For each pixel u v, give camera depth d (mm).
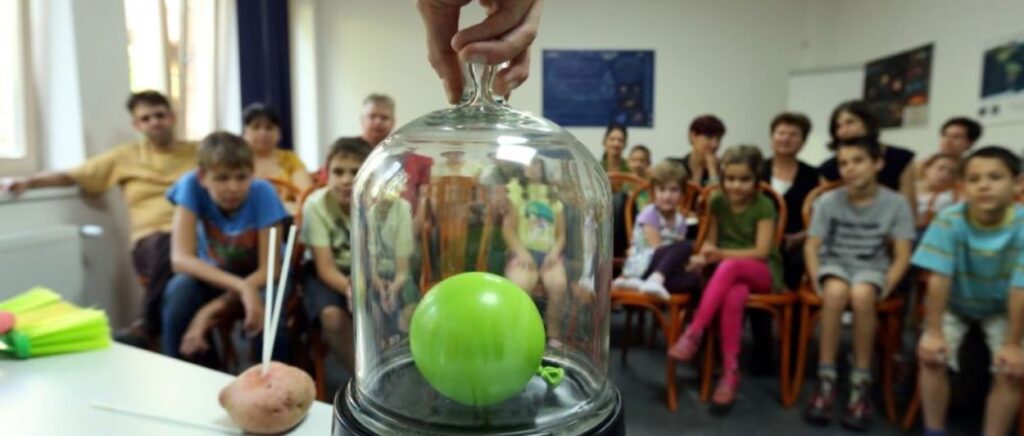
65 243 1627
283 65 3432
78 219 1797
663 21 3814
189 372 675
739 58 3854
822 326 1742
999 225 1453
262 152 2426
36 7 1768
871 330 1670
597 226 690
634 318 2744
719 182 2156
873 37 3387
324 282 1604
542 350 427
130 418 560
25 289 1485
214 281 1513
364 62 3775
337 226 1630
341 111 3824
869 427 1676
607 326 667
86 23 1819
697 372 2080
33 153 1810
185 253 1539
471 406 411
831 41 3795
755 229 1998
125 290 1987
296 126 3768
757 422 1714
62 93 1804
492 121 563
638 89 3869
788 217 2186
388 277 707
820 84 3652
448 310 405
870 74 3408
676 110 3896
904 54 3104
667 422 1710
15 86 1748
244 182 1525
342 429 411
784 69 3859
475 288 418
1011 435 1581
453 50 490
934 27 2879
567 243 720
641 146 3492
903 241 1729
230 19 3111
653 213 2094
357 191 717
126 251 1991
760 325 2039
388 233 733
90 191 1817
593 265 691
